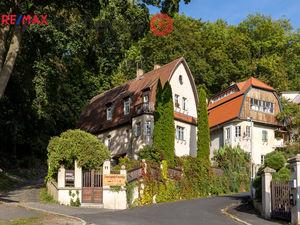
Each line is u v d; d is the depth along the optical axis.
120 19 33.09
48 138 60.66
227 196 40.66
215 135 68.56
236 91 67.62
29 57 38.59
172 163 43.41
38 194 35.62
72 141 33.62
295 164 24.38
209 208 30.91
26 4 30.61
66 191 32.72
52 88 41.41
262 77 83.06
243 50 85.94
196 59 80.81
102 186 33.47
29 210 24.72
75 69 43.69
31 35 34.47
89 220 22.75
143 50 81.38
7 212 23.64
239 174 49.53
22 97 48.34
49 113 56.47
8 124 51.69
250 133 60.28
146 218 24.59
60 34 33.91
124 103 57.44
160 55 79.75
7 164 52.34
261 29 93.00
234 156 51.06
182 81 57.84
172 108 46.38
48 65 38.97
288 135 65.69
